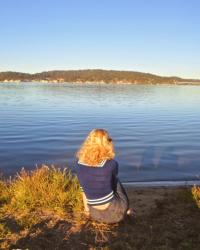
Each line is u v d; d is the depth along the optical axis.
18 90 113.75
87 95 87.44
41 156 17.25
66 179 7.53
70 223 5.87
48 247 5.10
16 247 5.01
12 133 25.27
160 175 13.99
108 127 29.47
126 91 117.69
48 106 52.94
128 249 5.04
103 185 5.48
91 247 5.13
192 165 15.90
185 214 6.36
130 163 16.00
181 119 36.94
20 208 6.38
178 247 5.10
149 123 32.88
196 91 136.62
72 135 24.56
